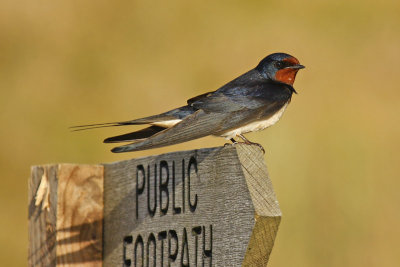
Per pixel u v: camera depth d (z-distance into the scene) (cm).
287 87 848
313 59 1370
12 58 1319
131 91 1309
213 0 1389
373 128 1284
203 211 581
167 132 667
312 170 1229
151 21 1363
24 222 1223
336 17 1412
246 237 534
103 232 711
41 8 1345
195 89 1325
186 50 1353
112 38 1349
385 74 1355
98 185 714
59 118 1279
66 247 702
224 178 562
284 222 1169
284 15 1402
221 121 769
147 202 651
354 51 1380
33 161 1255
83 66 1320
